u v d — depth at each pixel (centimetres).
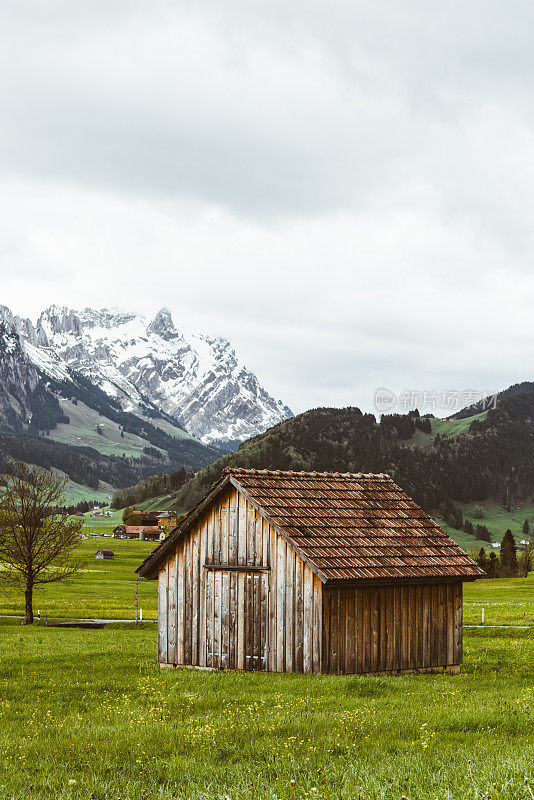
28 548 7681
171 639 3491
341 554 3069
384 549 3228
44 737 1802
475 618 7194
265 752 1510
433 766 1310
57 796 1242
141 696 2461
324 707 2081
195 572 3441
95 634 6006
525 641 4831
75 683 2859
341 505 3456
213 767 1385
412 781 1183
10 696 2628
